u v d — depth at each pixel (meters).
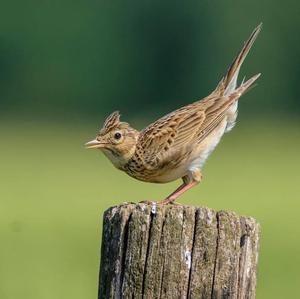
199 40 44.28
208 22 44.25
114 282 6.82
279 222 21.41
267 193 25.12
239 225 6.84
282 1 42.91
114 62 44.62
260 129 37.53
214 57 44.16
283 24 42.84
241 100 42.12
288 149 34.16
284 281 15.95
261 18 43.06
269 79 42.66
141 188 25.95
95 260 16.94
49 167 31.00
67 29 44.19
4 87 43.91
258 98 42.31
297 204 23.47
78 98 44.31
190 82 44.75
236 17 43.66
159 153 9.48
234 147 34.25
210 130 9.73
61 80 44.28
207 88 44.53
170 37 44.66
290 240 19.47
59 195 25.03
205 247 6.79
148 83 44.75
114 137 9.48
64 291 14.54
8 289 14.63
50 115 42.84
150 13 44.72
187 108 9.84
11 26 43.97
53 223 20.91
